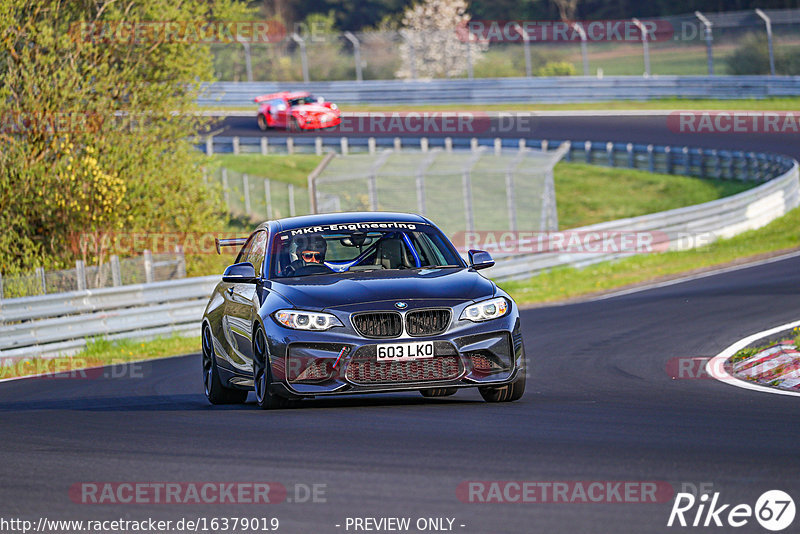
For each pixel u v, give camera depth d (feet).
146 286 219.20
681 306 203.62
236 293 110.93
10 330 193.67
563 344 164.45
